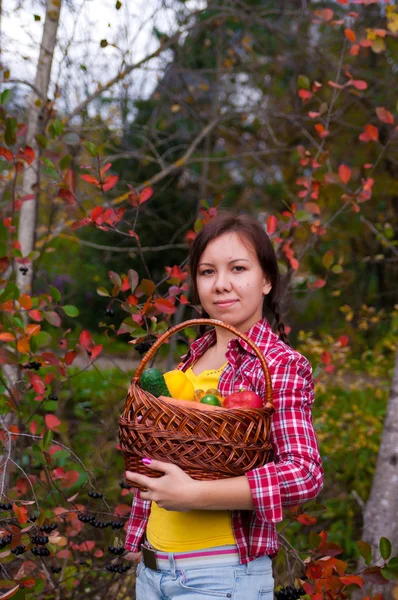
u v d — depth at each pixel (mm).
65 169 2611
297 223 3027
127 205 5648
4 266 2768
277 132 6562
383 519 2906
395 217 7242
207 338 1912
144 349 2553
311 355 4461
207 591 1539
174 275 2717
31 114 3412
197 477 1438
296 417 1561
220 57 5660
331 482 4477
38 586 2432
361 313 5414
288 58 5922
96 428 4434
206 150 5922
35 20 3338
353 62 6074
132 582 2889
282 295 3271
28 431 3100
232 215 1843
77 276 8688
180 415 1437
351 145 6562
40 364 2605
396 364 3020
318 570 2186
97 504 2760
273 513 1423
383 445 2986
